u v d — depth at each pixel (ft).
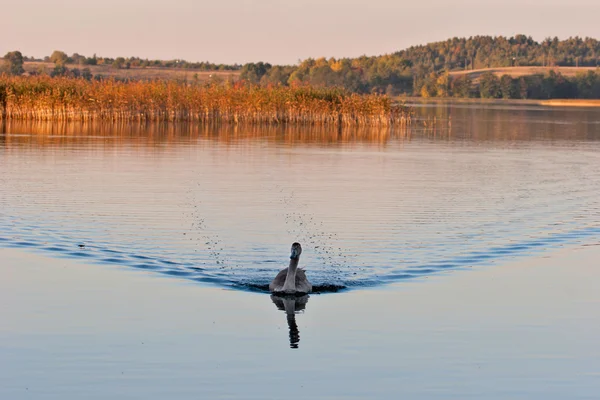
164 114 365.81
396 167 200.03
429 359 64.54
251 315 75.31
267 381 59.72
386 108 387.75
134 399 56.29
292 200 142.10
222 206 133.90
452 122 451.94
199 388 58.34
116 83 370.12
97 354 64.39
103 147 232.12
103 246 101.91
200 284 85.87
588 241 110.01
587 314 76.54
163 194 144.87
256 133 307.58
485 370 62.49
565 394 58.29
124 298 79.66
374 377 60.75
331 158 218.59
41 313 74.18
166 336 68.85
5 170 174.09
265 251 102.01
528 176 186.70
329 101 385.29
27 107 341.82
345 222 122.01
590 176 188.24
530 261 98.12
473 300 80.94
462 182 172.65
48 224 114.52
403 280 88.74
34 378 59.62
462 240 109.91
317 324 72.90
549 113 631.97
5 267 90.27
